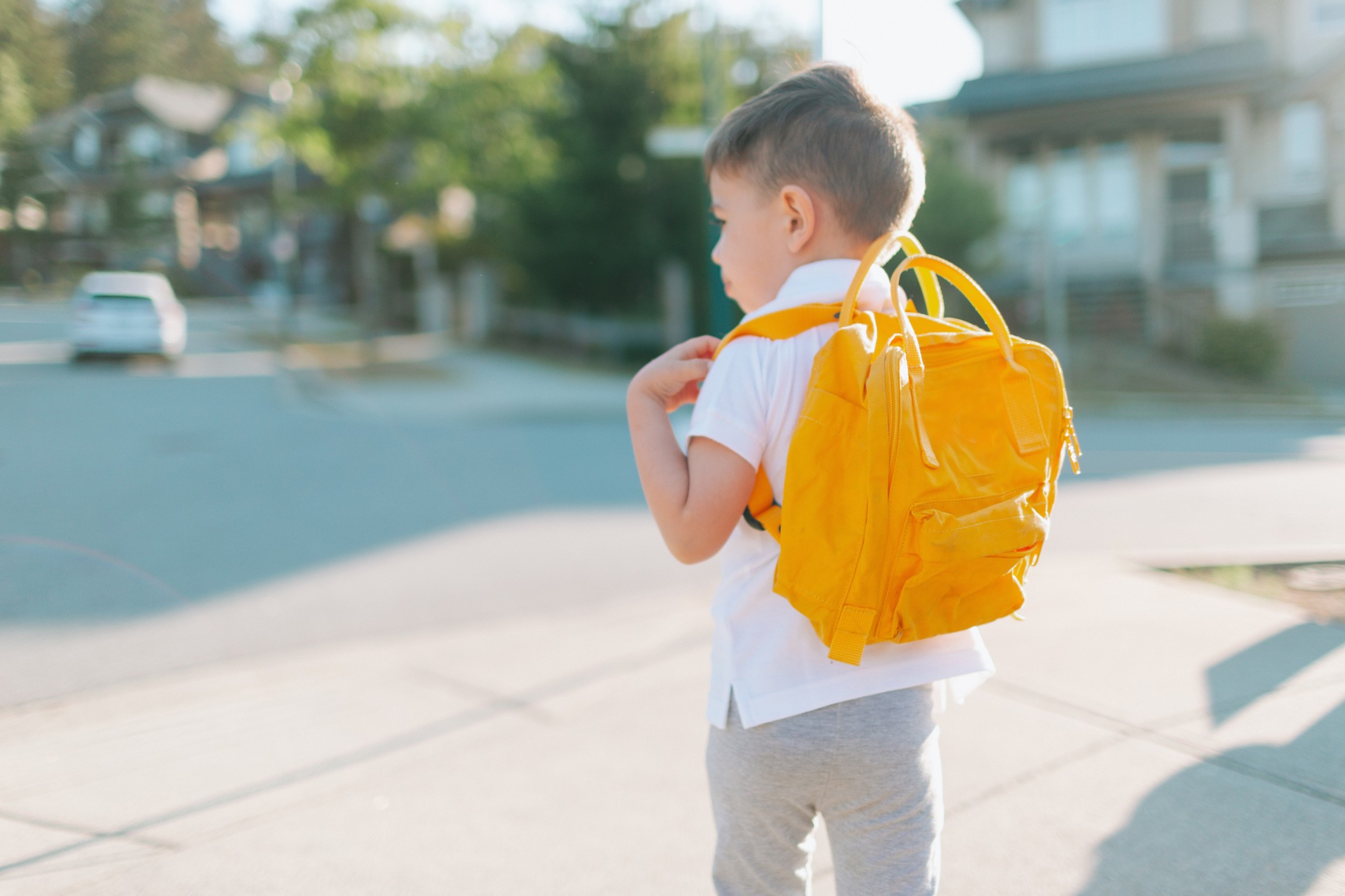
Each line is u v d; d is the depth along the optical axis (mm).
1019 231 18734
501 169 19062
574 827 2350
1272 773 2391
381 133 17047
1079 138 19031
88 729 3074
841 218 1220
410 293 26828
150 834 2354
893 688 1161
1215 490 6832
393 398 13953
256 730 3055
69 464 8047
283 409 11625
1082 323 17688
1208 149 18516
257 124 16781
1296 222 17641
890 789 1172
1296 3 17766
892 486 1050
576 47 18953
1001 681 3051
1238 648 3229
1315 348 17141
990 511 1062
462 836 2318
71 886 2111
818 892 2061
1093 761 2508
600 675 3480
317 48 16250
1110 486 7168
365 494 7191
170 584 4902
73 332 13578
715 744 1238
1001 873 2047
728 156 1260
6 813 2473
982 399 1133
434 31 17312
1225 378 15680
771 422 1154
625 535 5984
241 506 6703
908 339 1113
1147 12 18516
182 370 14789
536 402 13852
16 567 5121
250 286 20516
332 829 2367
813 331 1175
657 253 19141
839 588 1062
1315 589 3867
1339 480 7059
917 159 1272
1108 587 4023
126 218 11805
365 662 3746
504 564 5320
